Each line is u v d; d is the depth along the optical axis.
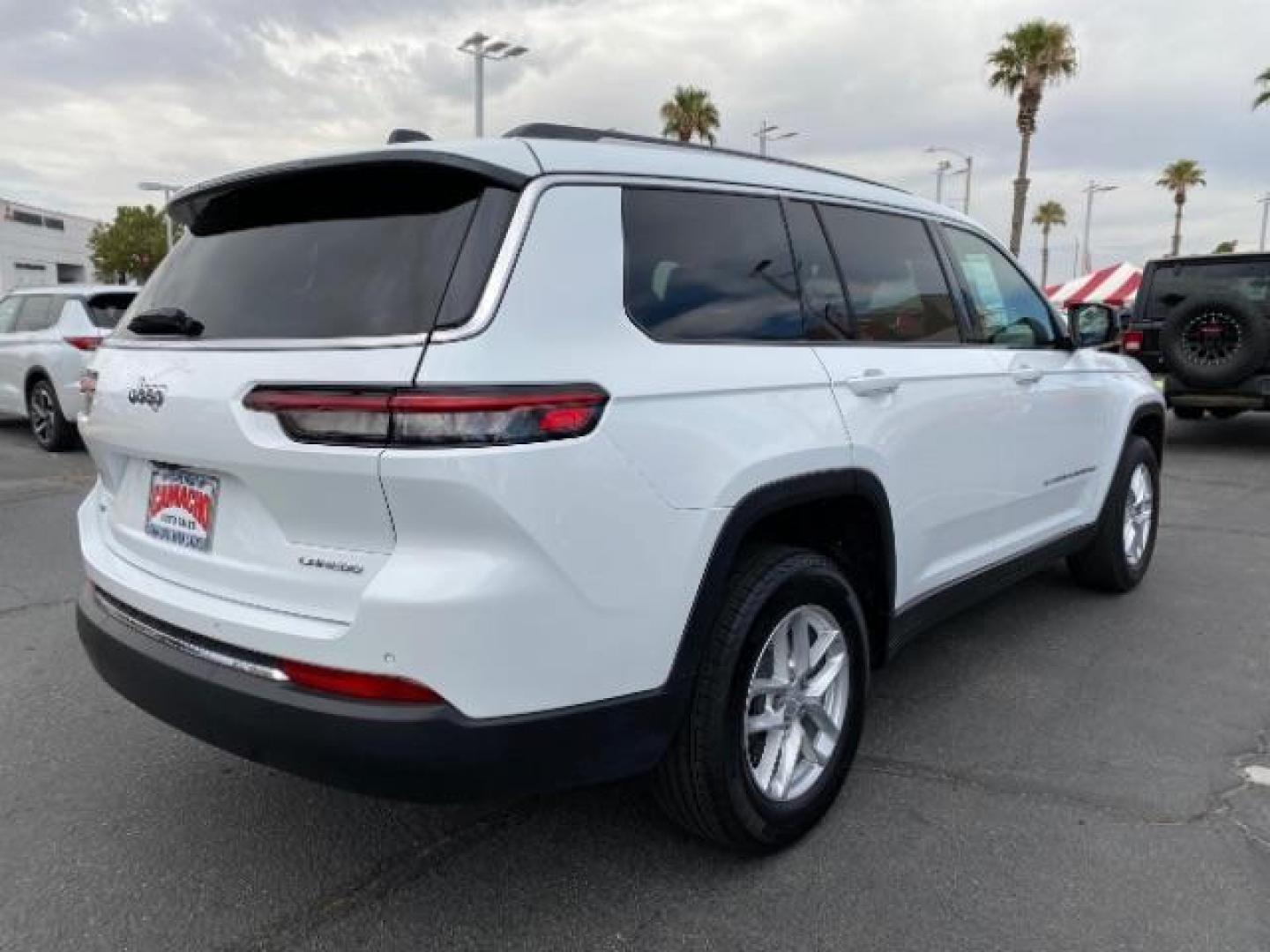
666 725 2.41
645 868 2.72
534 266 2.21
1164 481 8.73
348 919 2.51
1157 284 10.65
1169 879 2.64
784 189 3.04
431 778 2.12
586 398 2.18
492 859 2.77
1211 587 5.38
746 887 2.63
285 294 2.39
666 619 2.35
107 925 2.48
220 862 2.76
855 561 3.17
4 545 6.20
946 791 3.14
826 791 2.89
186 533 2.52
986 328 3.90
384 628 2.07
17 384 10.42
